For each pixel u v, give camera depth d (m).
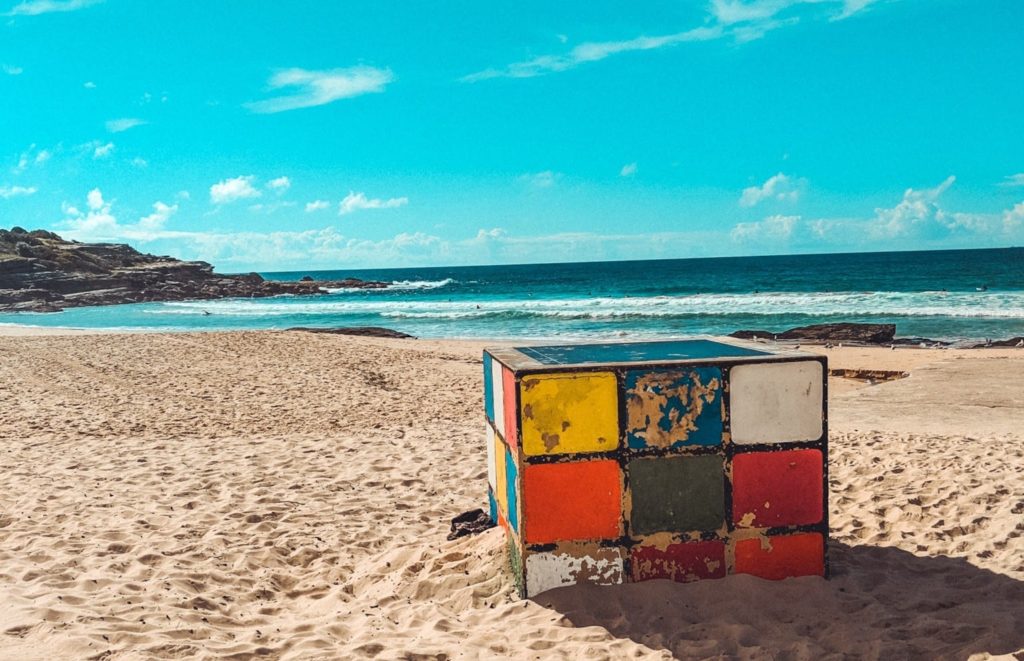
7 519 6.30
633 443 4.33
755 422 4.40
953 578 4.80
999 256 120.06
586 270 137.88
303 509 6.79
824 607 4.23
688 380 4.34
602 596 4.26
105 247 103.44
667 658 3.67
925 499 6.40
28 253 82.88
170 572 5.06
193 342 20.28
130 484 7.59
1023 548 5.22
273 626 4.29
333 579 5.23
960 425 10.48
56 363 16.61
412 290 82.12
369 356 18.91
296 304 59.19
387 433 10.27
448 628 4.12
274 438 9.98
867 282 60.31
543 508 4.31
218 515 6.59
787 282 64.81
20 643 3.73
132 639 3.86
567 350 5.30
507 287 79.50
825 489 4.48
